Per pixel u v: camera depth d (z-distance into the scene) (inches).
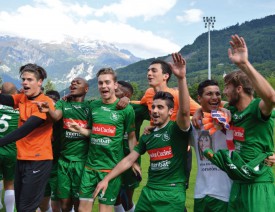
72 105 242.2
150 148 193.9
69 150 239.9
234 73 167.6
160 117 191.8
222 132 182.4
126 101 228.2
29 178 209.5
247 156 161.9
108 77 223.8
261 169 161.2
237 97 166.4
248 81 163.3
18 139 197.5
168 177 189.2
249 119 162.1
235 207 167.2
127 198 261.1
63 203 242.8
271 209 158.9
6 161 260.7
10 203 261.3
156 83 235.1
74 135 238.2
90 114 232.7
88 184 224.8
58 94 332.5
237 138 166.4
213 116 166.4
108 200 223.9
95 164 225.5
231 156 162.2
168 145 189.3
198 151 189.6
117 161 226.5
